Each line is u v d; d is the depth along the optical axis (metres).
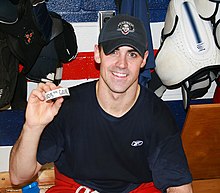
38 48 2.12
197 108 2.12
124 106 1.83
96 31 2.40
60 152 1.94
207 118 2.18
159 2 2.38
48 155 1.91
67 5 2.32
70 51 2.31
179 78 2.32
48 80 2.32
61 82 2.50
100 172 1.99
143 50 1.78
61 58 2.30
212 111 2.15
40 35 2.09
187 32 2.23
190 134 2.27
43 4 2.03
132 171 2.00
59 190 2.03
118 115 1.86
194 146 2.34
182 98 2.58
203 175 2.52
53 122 1.90
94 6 2.33
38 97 1.68
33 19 2.02
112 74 1.76
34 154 1.82
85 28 2.38
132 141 1.91
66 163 2.00
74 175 2.02
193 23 2.22
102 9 2.34
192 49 2.23
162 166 1.89
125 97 1.81
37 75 2.29
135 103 1.87
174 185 1.89
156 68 2.37
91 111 1.87
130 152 1.94
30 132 1.75
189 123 2.20
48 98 1.66
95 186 2.03
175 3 2.23
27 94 2.46
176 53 2.27
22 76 2.36
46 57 2.24
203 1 2.20
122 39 1.76
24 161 1.82
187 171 1.89
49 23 2.11
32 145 1.78
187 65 2.27
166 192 1.96
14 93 2.33
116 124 1.87
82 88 1.90
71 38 2.29
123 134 1.89
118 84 1.76
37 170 1.93
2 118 2.55
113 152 1.93
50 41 2.19
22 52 2.10
